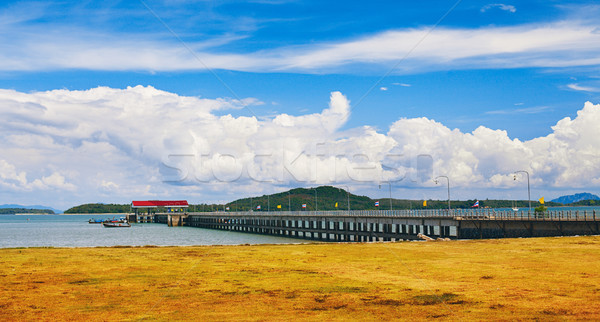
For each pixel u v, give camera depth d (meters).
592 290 24.41
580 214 65.12
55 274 30.44
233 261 36.03
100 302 23.05
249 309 21.55
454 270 31.06
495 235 70.19
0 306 22.34
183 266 33.56
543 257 36.09
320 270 31.66
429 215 85.12
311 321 19.53
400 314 20.50
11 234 164.88
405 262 34.88
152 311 21.31
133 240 125.38
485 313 20.45
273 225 158.25
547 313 20.31
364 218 107.25
